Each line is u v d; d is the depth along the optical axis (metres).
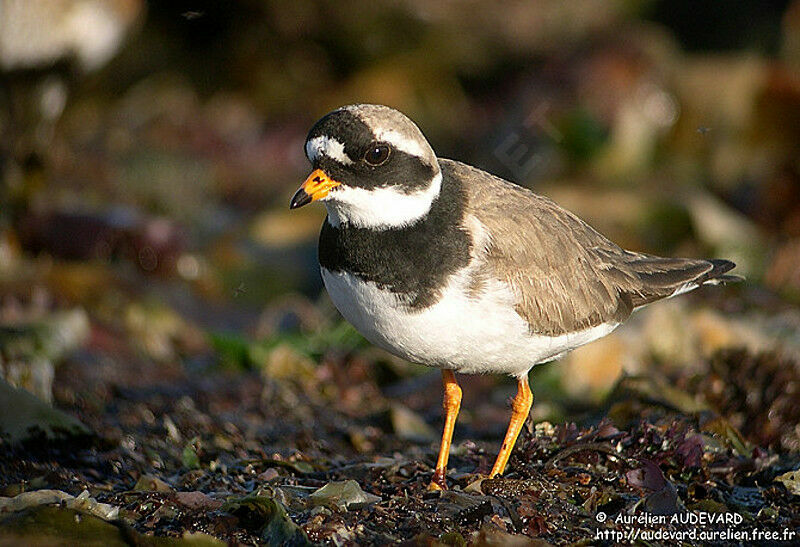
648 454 9.18
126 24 17.77
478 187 9.11
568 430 9.33
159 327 14.71
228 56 22.86
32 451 9.56
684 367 12.18
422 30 22.39
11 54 16.06
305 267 18.02
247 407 12.20
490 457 9.53
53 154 19.16
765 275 16.75
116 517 8.02
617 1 23.19
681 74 21.22
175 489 9.01
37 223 16.12
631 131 19.67
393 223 8.60
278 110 22.77
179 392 12.45
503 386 13.56
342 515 8.14
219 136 22.05
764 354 11.42
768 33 23.16
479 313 8.66
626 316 9.74
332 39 22.48
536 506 8.37
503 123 20.58
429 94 22.39
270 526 7.85
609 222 17.88
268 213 19.19
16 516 7.66
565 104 20.56
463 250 8.65
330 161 8.61
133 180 19.98
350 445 11.09
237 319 16.38
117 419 11.19
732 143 20.19
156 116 22.20
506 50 22.58
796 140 19.84
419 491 8.83
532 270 8.93
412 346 8.78
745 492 9.02
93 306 14.86
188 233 18.38
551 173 19.08
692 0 23.81
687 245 17.70
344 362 13.57
